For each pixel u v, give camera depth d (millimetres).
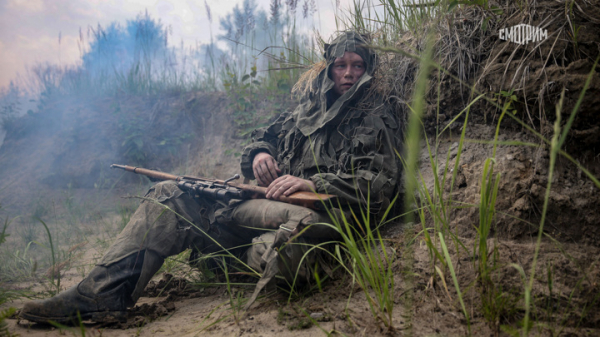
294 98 5109
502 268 1711
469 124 2398
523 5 2215
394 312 1702
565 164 1982
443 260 1712
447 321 1575
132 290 2045
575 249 1801
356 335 1542
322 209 2059
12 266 3215
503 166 2076
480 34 2357
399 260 2020
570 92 1963
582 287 1603
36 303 1834
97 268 1993
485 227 1588
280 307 1845
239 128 5648
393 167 2332
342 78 2568
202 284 2365
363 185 2178
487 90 2279
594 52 1991
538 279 1663
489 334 1464
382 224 2395
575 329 1454
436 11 2658
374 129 2371
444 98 2469
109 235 4223
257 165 2713
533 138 2109
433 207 1750
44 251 3846
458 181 2234
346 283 2023
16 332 1791
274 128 2986
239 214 2305
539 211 1912
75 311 1869
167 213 2236
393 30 3213
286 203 2125
